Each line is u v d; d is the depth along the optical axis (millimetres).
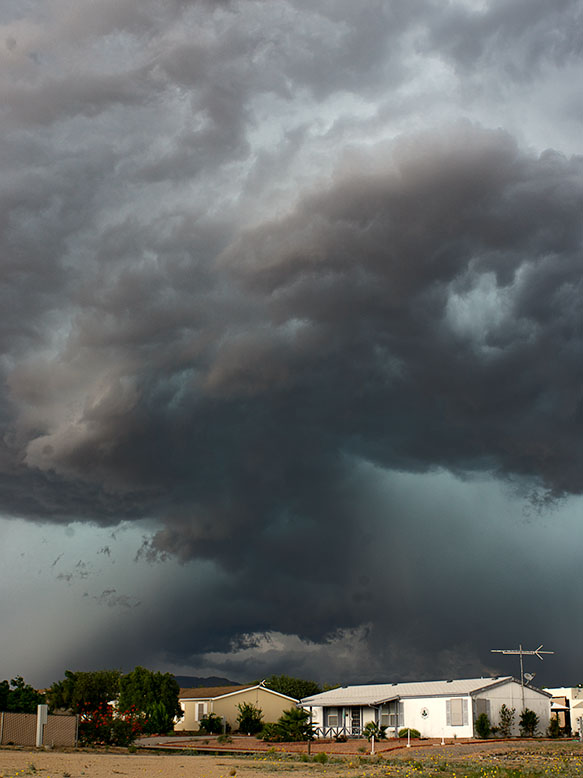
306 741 56719
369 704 60406
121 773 27062
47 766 28609
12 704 57781
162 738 65812
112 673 74188
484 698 56688
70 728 43188
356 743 53312
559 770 30266
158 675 75062
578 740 53625
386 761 36656
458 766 33094
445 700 57156
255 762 35719
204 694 80438
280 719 58344
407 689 61469
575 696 73188
